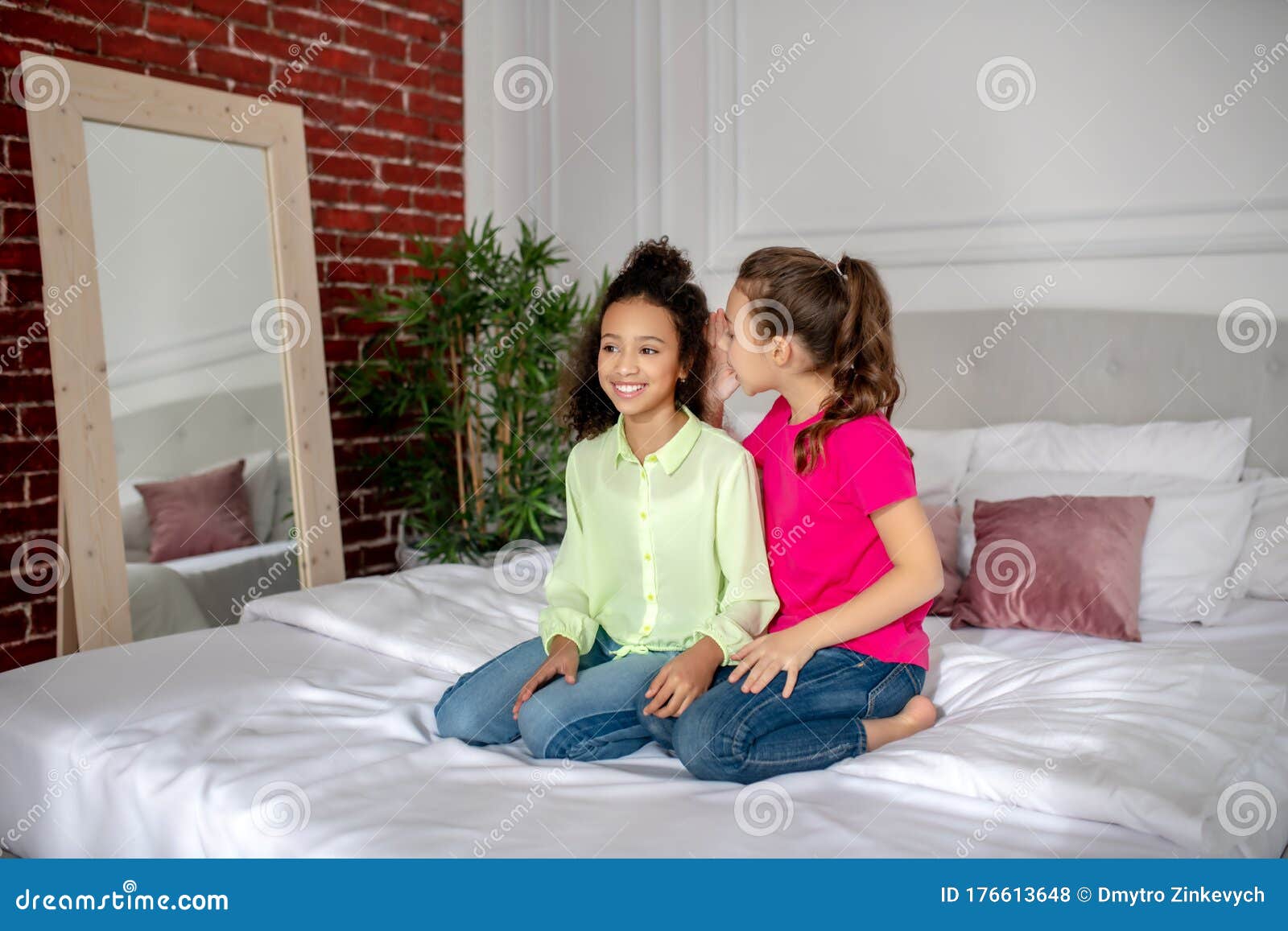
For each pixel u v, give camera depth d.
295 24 3.25
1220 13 2.52
